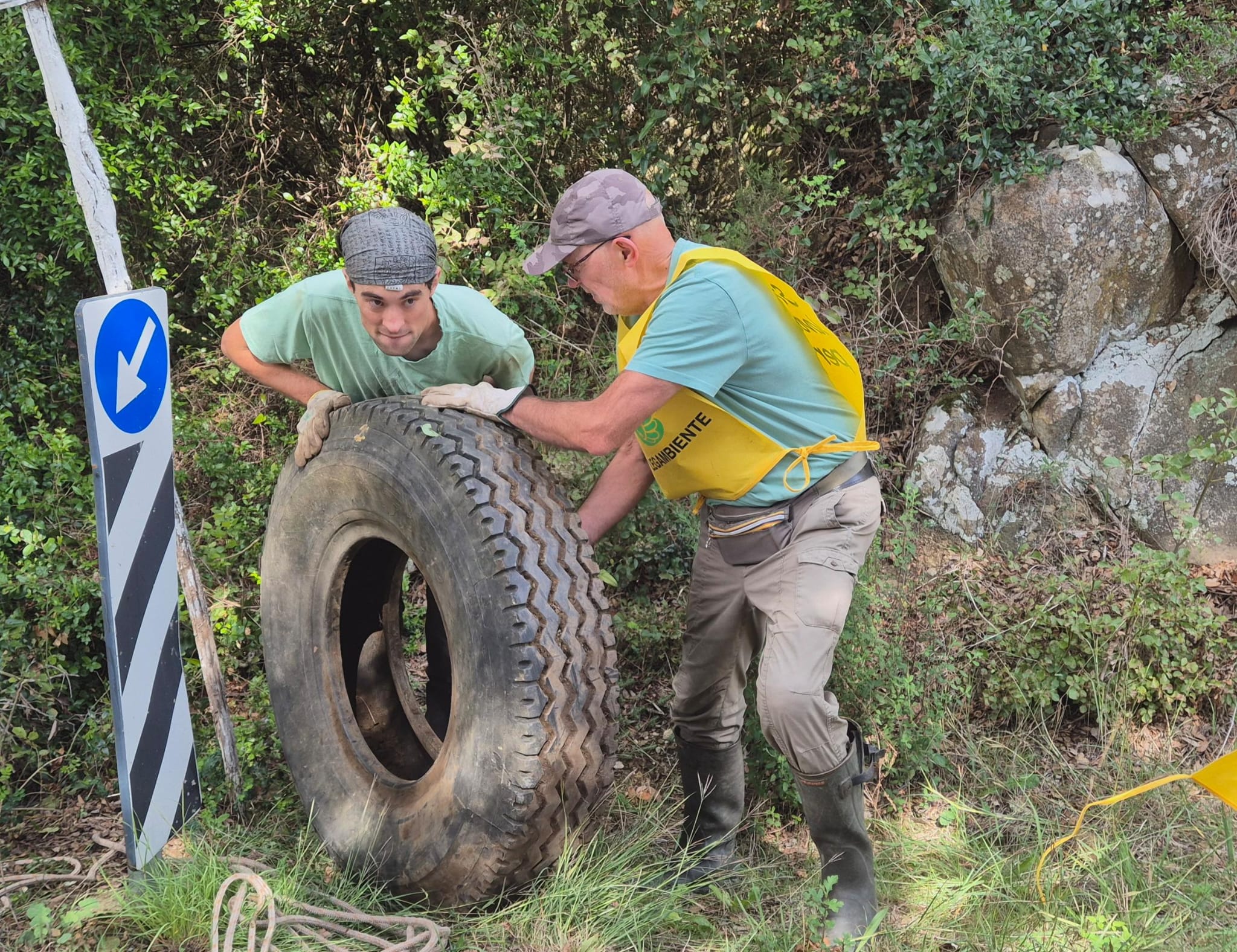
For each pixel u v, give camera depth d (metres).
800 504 2.75
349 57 5.82
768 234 4.79
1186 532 3.96
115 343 2.72
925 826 3.36
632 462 3.03
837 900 2.69
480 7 5.28
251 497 4.32
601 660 2.67
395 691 3.45
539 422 2.70
